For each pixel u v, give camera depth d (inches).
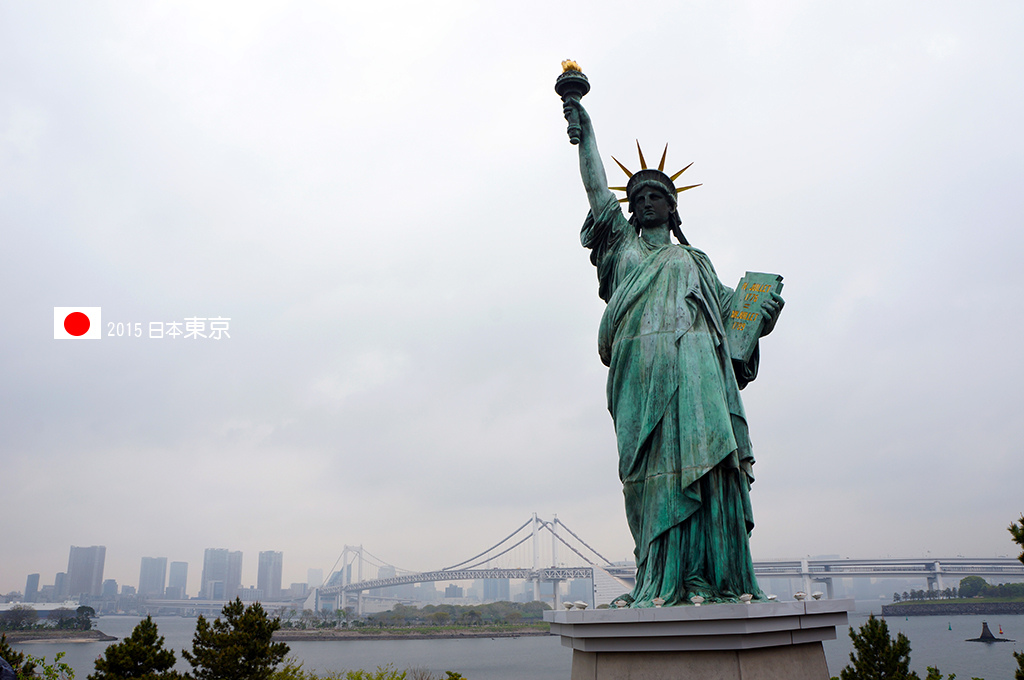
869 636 1850.4
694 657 920.3
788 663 951.6
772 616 917.8
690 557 1073.5
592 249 1401.3
